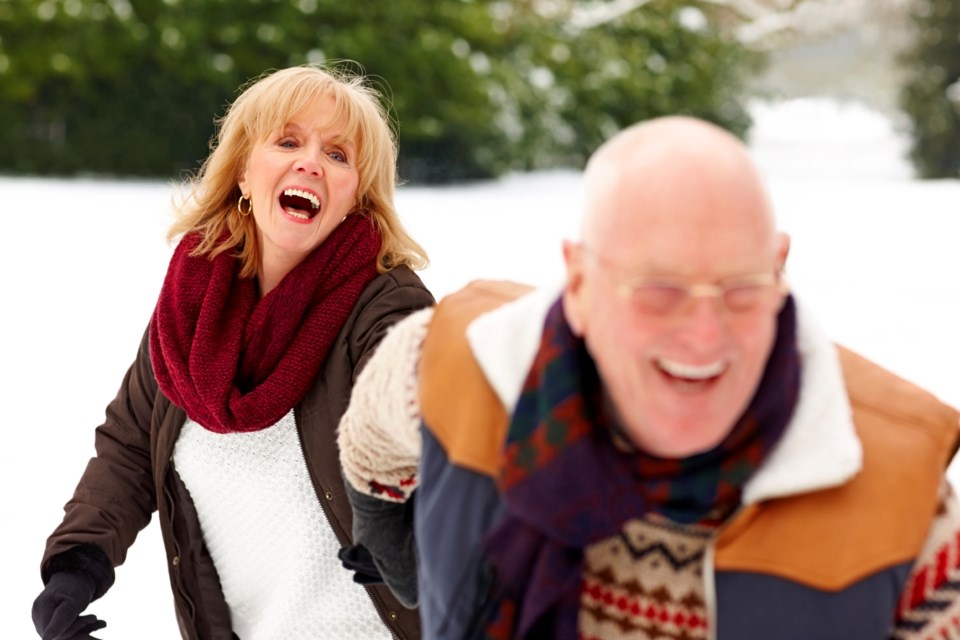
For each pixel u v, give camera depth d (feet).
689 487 3.80
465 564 4.22
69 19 54.85
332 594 7.06
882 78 102.17
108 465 7.41
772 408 3.76
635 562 4.07
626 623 4.11
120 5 55.62
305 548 7.00
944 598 3.82
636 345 3.60
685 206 3.50
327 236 7.11
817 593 3.78
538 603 3.99
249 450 6.97
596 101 65.72
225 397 6.76
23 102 55.98
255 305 7.20
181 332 7.04
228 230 7.36
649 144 3.64
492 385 4.29
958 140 67.82
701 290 3.49
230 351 6.89
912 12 71.20
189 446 7.15
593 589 4.15
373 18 58.59
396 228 7.46
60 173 56.49
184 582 7.41
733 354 3.57
